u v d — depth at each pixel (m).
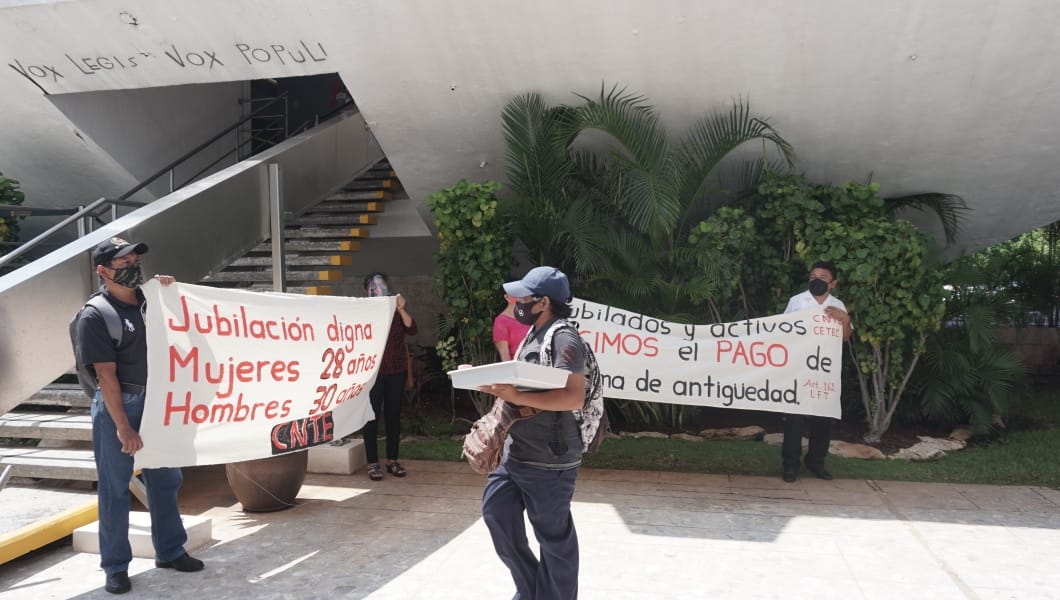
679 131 8.80
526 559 3.91
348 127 11.88
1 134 10.05
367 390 6.61
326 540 5.60
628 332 7.04
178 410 4.78
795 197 8.27
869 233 7.91
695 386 6.98
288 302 5.54
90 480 5.98
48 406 7.32
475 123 8.88
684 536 5.67
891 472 7.38
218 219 7.74
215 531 5.80
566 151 8.76
